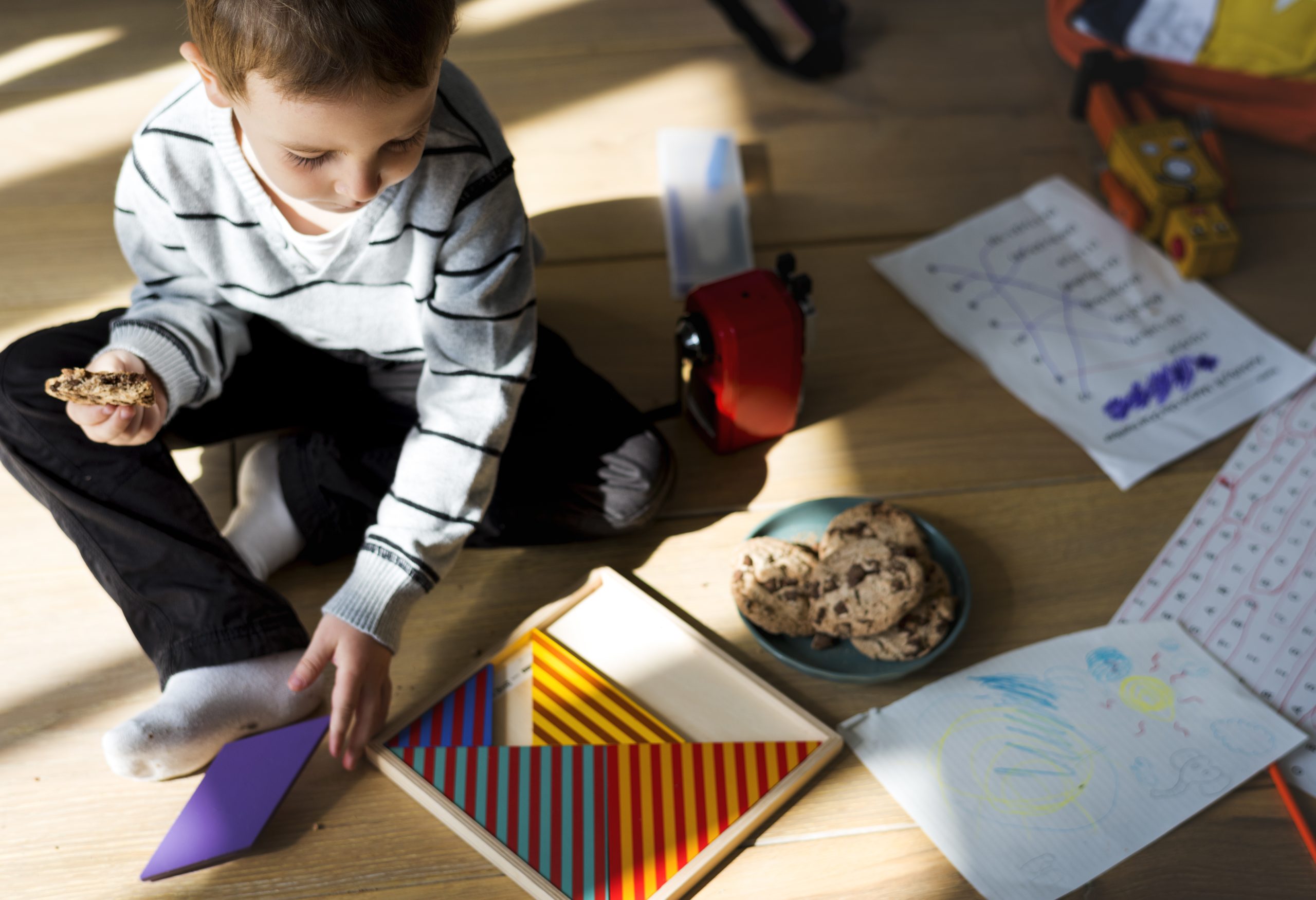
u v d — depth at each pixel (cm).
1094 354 123
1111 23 148
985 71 156
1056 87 154
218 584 87
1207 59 142
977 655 99
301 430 108
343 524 98
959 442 115
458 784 87
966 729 93
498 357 88
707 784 87
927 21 163
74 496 85
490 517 98
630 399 117
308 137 67
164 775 87
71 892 83
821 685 96
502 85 150
